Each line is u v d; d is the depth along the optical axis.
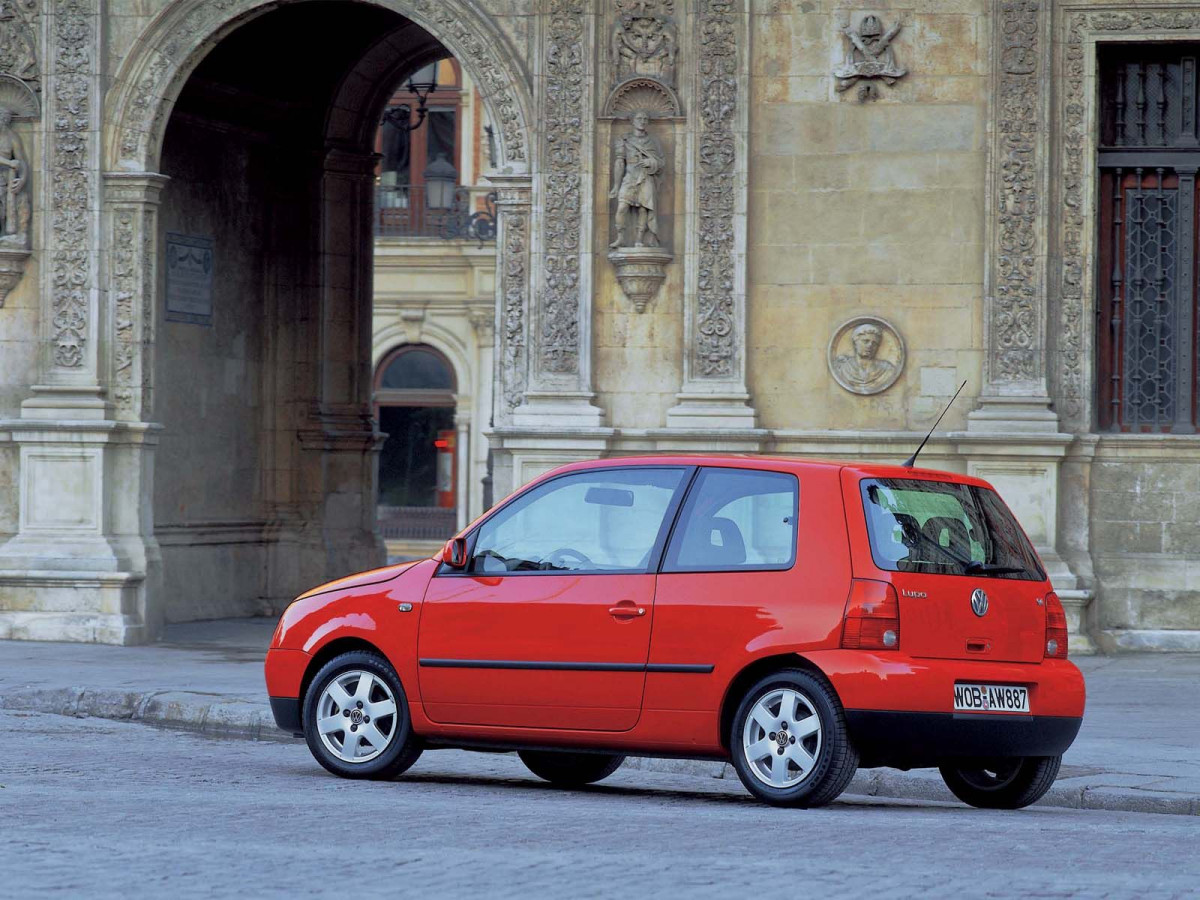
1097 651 20.02
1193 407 20.52
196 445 24.08
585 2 20.58
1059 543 20.11
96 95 21.52
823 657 10.43
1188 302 20.52
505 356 20.72
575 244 20.56
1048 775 11.34
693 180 20.39
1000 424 19.92
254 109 24.91
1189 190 20.52
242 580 25.31
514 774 12.95
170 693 16.00
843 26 20.36
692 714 10.77
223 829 9.19
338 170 26.58
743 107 20.38
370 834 9.09
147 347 21.69
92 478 21.28
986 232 20.08
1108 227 20.61
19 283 21.69
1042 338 20.02
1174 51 20.50
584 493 11.45
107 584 21.11
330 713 11.88
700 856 8.55
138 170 21.55
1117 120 20.59
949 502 11.09
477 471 51.69
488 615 11.38
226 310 24.69
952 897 7.54
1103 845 9.38
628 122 20.56
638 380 20.53
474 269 51.38
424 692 11.54
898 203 20.27
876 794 12.37
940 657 10.58
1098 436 20.06
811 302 20.38
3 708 16.34
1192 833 10.05
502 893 7.39
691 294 20.33
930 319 20.22
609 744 11.05
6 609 21.33
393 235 51.78
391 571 11.93
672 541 11.05
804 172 20.41
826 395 20.36
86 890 7.29
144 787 11.14
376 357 52.22
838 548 10.59
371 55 26.12
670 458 11.33
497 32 20.77
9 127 21.67
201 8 21.53
